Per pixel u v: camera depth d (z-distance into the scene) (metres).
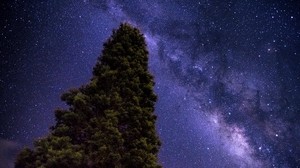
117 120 9.21
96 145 8.85
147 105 10.17
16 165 9.02
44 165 8.52
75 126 9.46
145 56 10.77
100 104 9.61
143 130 9.70
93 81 9.94
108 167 8.80
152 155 9.36
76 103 9.55
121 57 10.34
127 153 9.05
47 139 9.13
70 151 8.56
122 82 9.99
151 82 10.48
